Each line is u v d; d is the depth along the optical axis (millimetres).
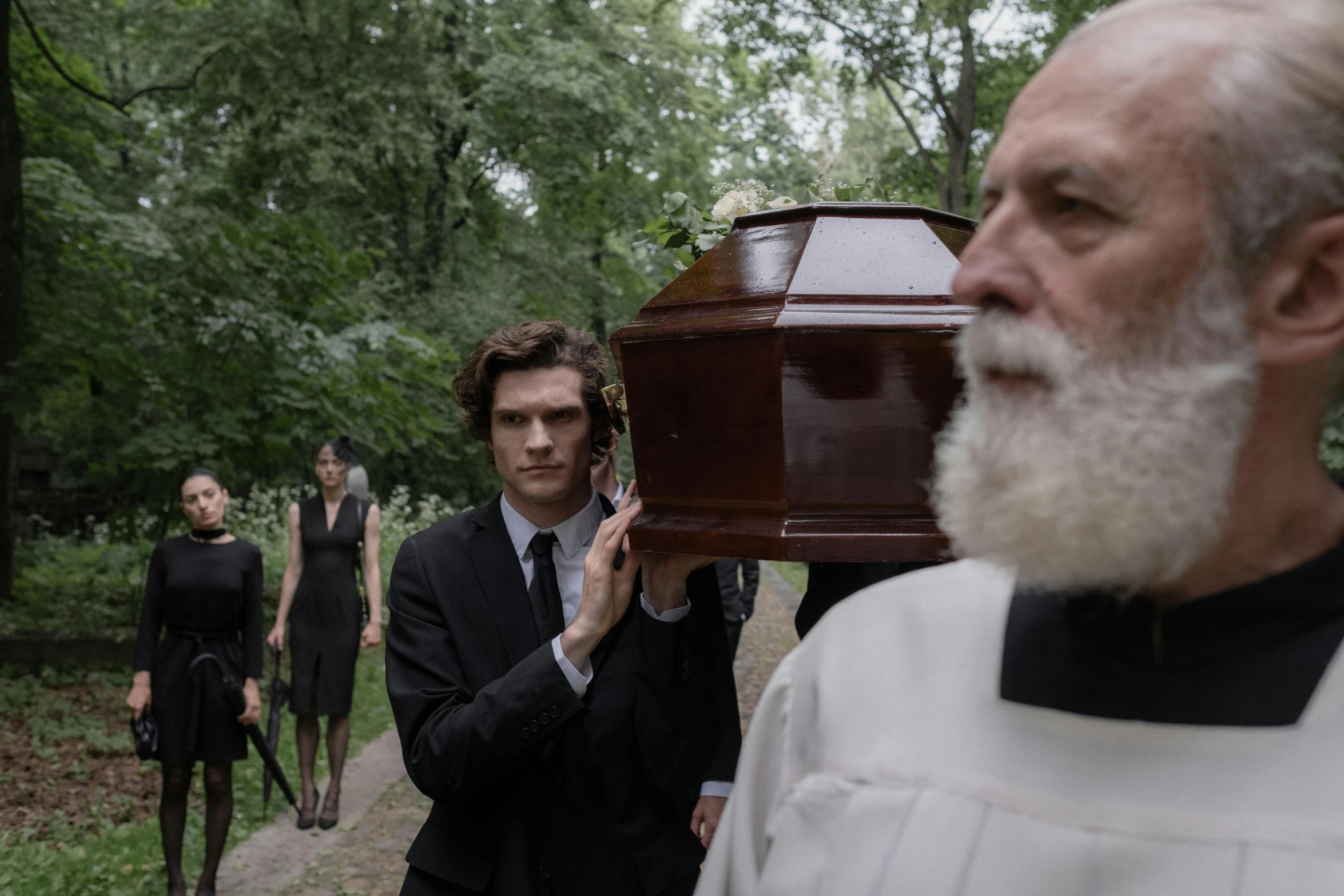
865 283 1182
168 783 4445
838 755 752
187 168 15898
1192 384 586
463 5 16172
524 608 1941
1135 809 604
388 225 17234
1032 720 666
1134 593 629
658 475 1328
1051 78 638
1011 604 732
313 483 13328
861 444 1142
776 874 752
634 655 1838
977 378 666
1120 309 597
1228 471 590
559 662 1754
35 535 15734
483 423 2070
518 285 18578
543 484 1946
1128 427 586
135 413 8117
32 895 4324
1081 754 636
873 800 702
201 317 7875
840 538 1134
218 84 15039
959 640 747
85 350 8125
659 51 17656
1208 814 582
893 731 729
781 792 826
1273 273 587
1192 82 585
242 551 4672
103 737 6965
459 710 1807
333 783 5371
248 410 7965
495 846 1835
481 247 18906
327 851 4945
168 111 16891
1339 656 591
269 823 5340
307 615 5566
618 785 1827
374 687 8094
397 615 1965
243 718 4473
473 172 18250
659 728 1819
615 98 16406
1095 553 600
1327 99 575
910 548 1130
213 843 4426
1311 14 596
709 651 1925
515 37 17250
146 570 9344
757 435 1181
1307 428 619
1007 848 630
